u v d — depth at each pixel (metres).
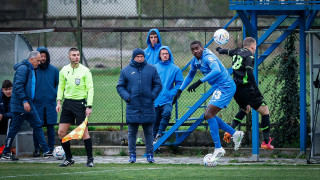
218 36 38.19
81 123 36.06
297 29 46.34
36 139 43.25
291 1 39.25
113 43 94.12
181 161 40.53
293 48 46.34
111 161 40.59
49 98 42.91
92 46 93.44
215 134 36.41
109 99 76.56
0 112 43.69
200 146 46.34
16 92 40.09
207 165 36.56
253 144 40.62
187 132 44.88
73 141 46.91
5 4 66.94
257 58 40.22
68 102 36.16
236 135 37.28
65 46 85.06
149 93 37.28
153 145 40.88
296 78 46.25
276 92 46.78
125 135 46.94
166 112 43.19
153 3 68.62
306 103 45.97
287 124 46.16
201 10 68.19
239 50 37.25
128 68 37.38
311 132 41.03
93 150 45.28
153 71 37.47
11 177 30.17
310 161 39.41
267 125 38.03
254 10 39.94
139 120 37.34
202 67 36.53
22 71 40.16
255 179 29.34
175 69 43.75
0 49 47.25
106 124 47.00
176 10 68.25
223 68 35.84
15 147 44.50
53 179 29.39
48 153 42.50
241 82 37.03
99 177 30.06
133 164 37.75
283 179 29.36
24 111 40.50
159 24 67.69
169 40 79.38
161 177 30.05
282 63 46.59
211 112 35.97
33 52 40.69
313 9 39.47
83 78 36.22
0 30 47.41
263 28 46.56
